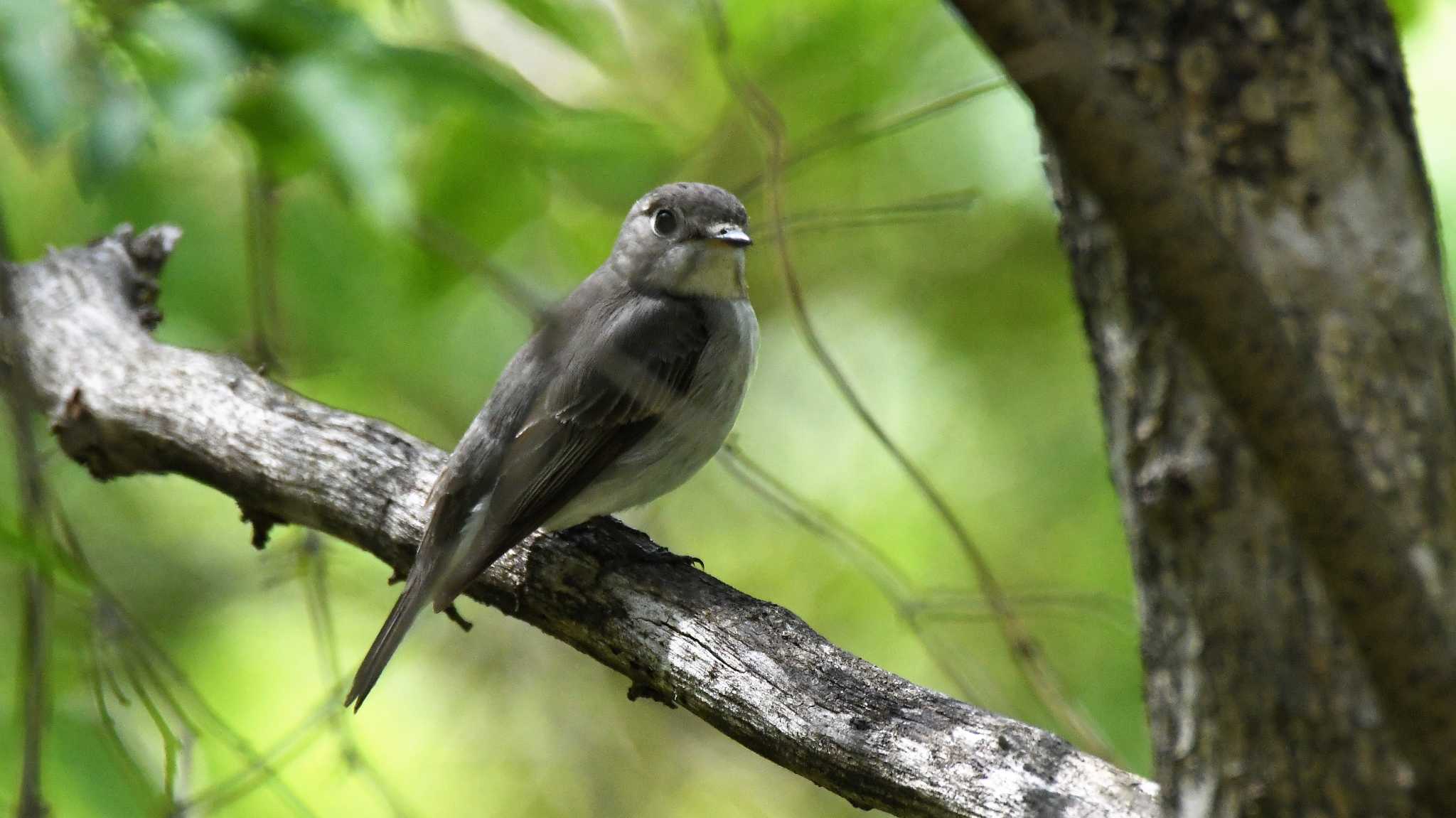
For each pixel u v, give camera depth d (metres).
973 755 5.27
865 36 10.83
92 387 8.76
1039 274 12.53
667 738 12.75
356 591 12.30
